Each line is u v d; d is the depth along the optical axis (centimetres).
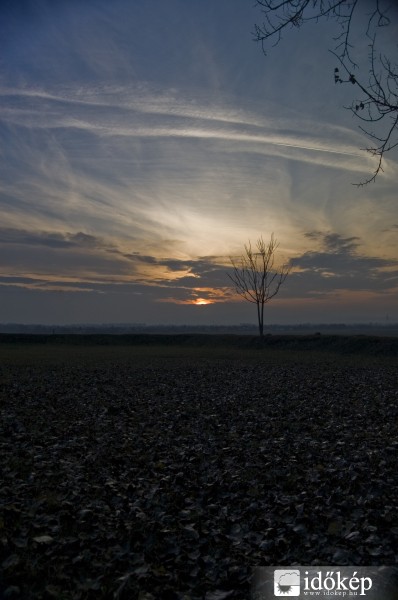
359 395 1988
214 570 513
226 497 757
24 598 440
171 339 7031
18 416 1452
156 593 463
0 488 739
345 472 877
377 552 550
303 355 4800
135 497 747
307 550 562
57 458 972
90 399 1852
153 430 1298
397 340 5028
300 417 1488
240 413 1564
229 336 6706
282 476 869
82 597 451
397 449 1073
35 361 3788
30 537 556
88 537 575
